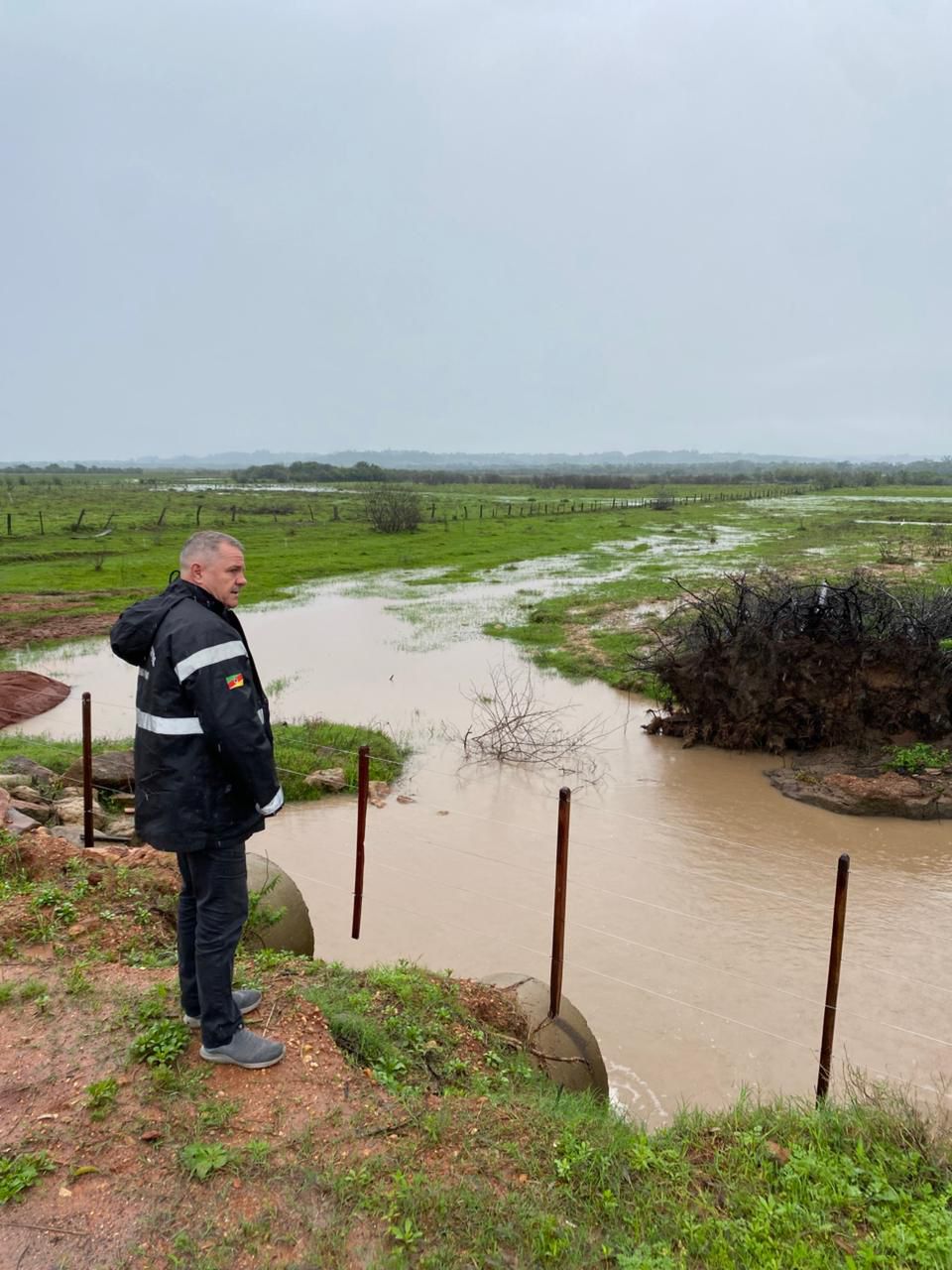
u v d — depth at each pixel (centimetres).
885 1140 386
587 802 1056
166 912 551
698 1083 561
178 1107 360
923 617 1230
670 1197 344
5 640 1953
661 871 863
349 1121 365
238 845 367
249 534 4238
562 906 506
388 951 707
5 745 1149
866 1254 308
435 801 1052
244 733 339
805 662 1210
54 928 507
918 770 1099
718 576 2725
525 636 2017
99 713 1430
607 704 1493
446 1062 439
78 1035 404
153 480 12862
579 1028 523
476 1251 305
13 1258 290
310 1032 424
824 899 809
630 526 4872
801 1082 561
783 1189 352
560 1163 353
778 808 1041
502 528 4762
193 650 338
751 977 679
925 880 851
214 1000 374
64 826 819
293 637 2053
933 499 7894
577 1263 304
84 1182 322
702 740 1277
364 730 1261
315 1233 307
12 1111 354
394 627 2167
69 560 3195
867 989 664
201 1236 303
